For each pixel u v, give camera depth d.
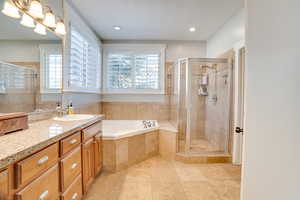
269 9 0.80
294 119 0.63
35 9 1.68
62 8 2.23
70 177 1.47
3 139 1.11
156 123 3.47
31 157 1.00
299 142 0.61
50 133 1.28
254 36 0.93
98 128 2.26
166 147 3.06
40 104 1.87
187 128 3.04
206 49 4.02
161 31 3.45
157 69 4.03
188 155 2.84
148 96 4.05
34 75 1.79
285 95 0.68
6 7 1.47
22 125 1.36
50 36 2.01
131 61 4.03
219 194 1.96
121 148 2.54
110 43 3.97
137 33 3.56
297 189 0.62
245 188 1.02
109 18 2.86
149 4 2.41
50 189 1.19
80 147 1.70
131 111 4.06
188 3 2.38
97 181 2.21
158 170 2.53
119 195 1.92
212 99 3.20
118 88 4.04
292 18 0.64
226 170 2.54
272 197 0.77
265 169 0.82
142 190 2.02
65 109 2.32
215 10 2.58
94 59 3.48
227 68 2.93
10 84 1.50
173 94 3.56
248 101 0.99
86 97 3.11
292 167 0.64
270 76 0.79
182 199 1.86
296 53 0.62
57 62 2.14
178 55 4.02
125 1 2.34
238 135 2.70
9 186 0.86
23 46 1.62
